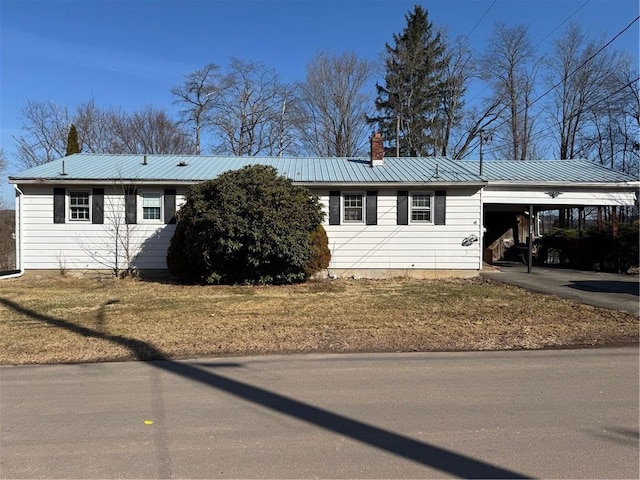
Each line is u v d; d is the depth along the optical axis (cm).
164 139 3956
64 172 1650
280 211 1364
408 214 1639
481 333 760
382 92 3906
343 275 1641
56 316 905
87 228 1609
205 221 1347
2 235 2247
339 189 1642
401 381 527
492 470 326
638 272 1720
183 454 353
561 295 1164
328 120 3938
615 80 2839
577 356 630
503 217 2475
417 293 1239
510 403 457
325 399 470
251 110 3944
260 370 570
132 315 917
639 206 2267
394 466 332
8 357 627
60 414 434
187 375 551
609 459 341
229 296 1188
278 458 346
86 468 332
